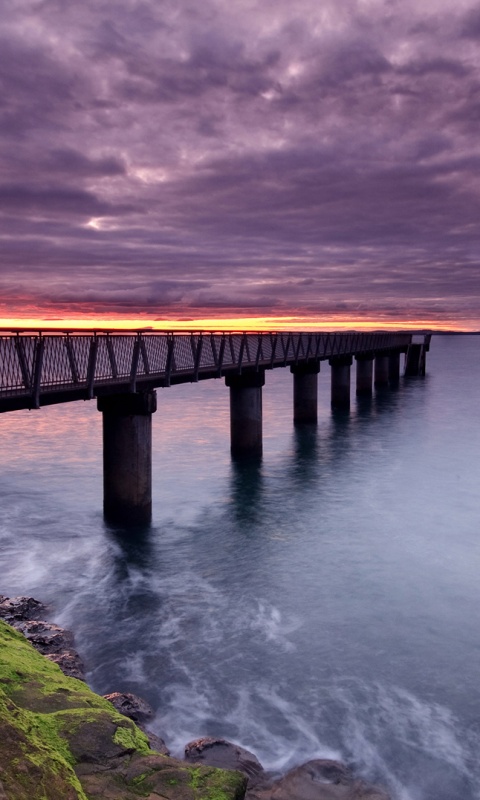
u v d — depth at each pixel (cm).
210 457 2762
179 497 2102
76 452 2933
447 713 908
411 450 2931
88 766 561
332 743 835
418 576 1434
